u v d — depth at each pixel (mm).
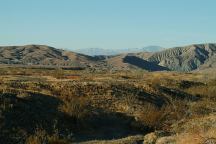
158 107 37531
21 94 31297
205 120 25578
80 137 26375
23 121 26172
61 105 31188
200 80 85062
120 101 36469
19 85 39469
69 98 34500
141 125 29844
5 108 26859
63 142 23766
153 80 61844
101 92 38719
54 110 29984
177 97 45969
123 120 31625
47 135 23922
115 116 32188
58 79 57688
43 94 34031
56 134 24828
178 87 59562
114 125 30234
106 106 34875
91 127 28750
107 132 28375
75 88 39219
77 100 32031
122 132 28750
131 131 29312
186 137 19781
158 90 44969
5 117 25688
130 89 42281
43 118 27656
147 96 41031
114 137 27141
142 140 23078
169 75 109000
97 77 71000
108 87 40719
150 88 44812
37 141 22906
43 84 40531
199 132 20406
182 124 26844
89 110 31219
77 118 28922
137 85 45719
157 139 22297
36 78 60188
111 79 61844
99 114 31688
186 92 52062
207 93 52938
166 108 32656
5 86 37031
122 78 70312
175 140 20734
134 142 22578
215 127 21203
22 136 24234
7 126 24781
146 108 33219
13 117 26188
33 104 29891
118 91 40031
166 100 41906
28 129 25422
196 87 58656
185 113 32219
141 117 31234
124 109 34500
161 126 29000
